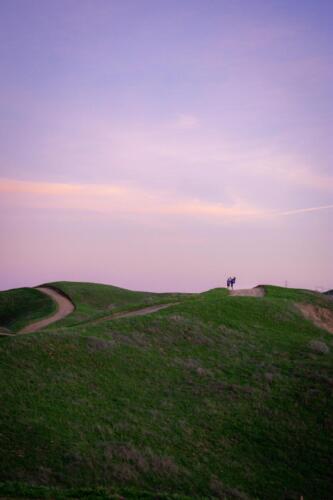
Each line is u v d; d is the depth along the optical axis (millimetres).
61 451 23250
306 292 65812
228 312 49156
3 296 95250
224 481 23438
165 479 22797
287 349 41656
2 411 25609
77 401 28031
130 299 96938
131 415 27703
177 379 33531
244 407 30688
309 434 28141
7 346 33344
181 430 27188
